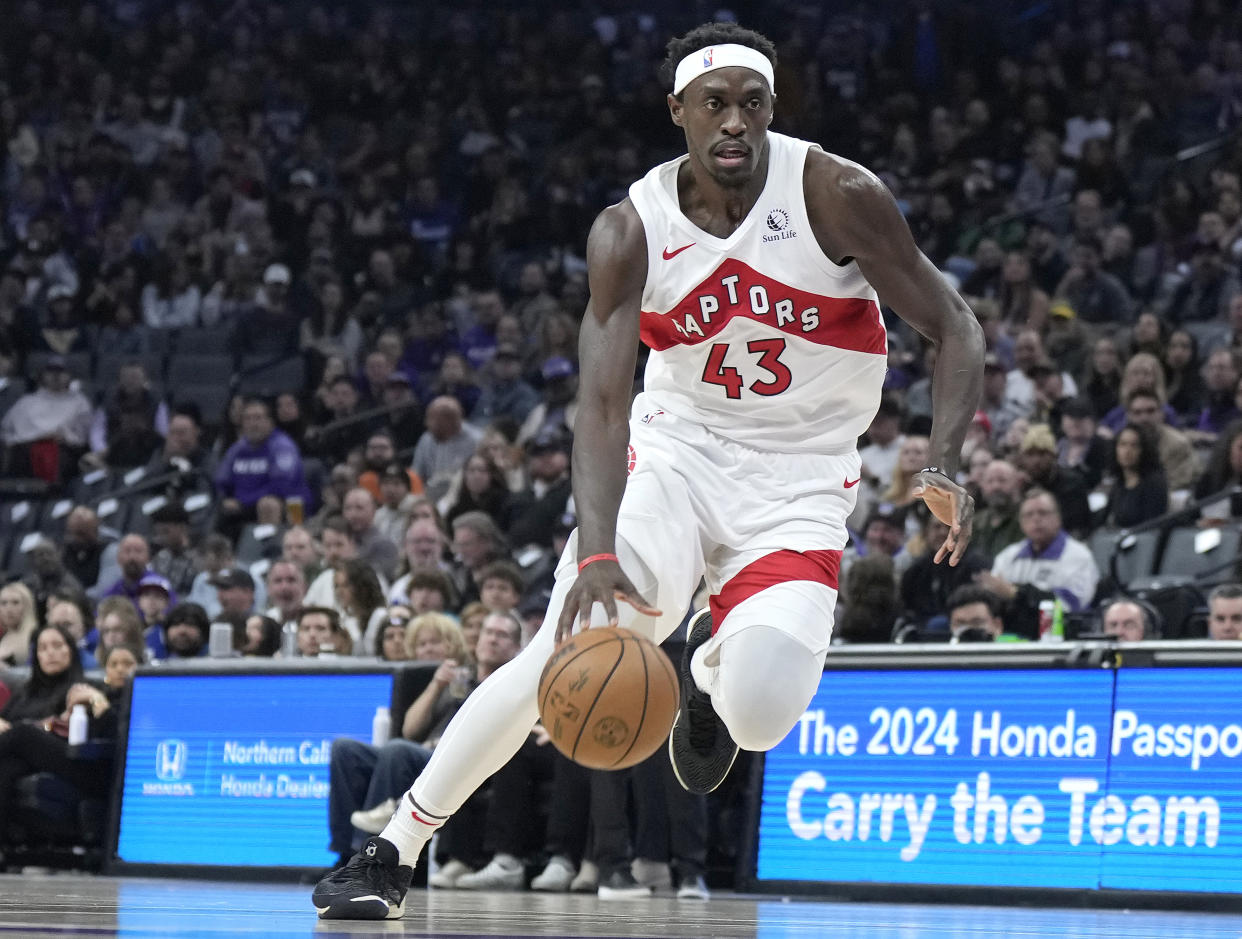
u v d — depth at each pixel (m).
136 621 11.52
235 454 16.33
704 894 8.43
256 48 26.58
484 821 9.41
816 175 4.59
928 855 7.80
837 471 4.91
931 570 10.80
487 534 11.99
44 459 18.52
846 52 25.16
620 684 4.02
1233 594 8.77
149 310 22.02
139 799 9.75
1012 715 7.71
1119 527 11.75
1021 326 16.55
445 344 19.61
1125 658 7.50
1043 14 25.12
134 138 25.08
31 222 23.09
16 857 10.41
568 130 24.58
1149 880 7.29
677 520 4.72
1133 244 18.70
